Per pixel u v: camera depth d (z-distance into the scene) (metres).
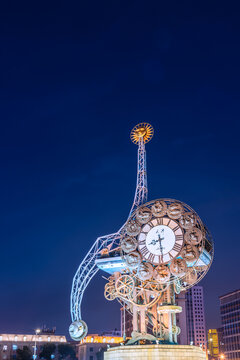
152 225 54.34
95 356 156.50
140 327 56.00
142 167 76.88
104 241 72.00
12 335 173.75
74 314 68.56
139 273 52.47
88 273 71.44
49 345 165.75
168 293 55.47
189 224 52.53
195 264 52.56
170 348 50.91
